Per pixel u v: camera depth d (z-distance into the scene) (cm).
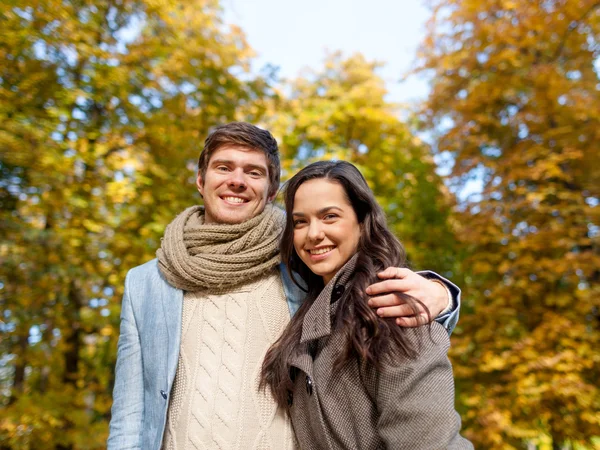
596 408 422
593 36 531
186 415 137
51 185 434
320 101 726
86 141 478
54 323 473
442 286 131
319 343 134
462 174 605
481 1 575
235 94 588
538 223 523
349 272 132
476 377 519
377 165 684
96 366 565
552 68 507
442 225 634
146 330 152
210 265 149
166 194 493
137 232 504
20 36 418
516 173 507
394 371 108
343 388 121
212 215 166
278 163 180
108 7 521
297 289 160
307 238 135
